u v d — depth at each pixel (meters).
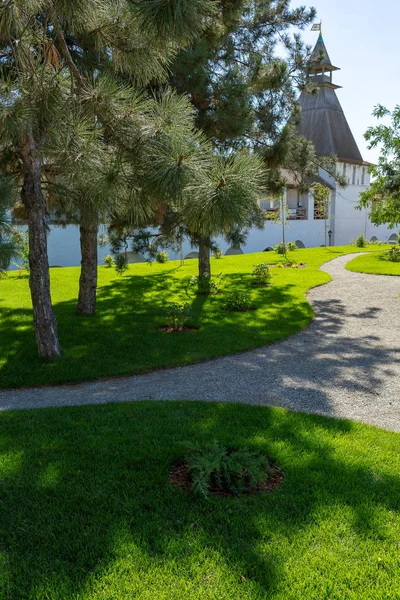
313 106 50.38
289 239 42.47
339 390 6.04
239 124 10.52
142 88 5.88
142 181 4.46
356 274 18.11
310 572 2.64
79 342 8.38
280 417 4.97
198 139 4.20
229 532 2.99
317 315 11.08
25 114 3.75
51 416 5.05
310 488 3.50
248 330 9.29
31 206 6.79
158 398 5.78
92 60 6.48
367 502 3.30
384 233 56.41
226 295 13.47
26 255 16.56
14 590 2.52
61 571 2.64
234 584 2.55
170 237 14.01
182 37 3.90
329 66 48.53
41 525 3.06
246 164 3.96
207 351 7.84
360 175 52.22
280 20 13.84
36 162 6.47
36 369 6.91
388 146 17.33
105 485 3.53
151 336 8.78
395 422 4.99
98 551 2.80
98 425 4.75
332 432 4.58
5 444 4.30
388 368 6.96
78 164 4.26
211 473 3.58
